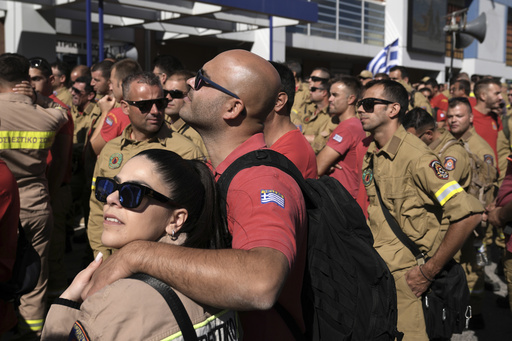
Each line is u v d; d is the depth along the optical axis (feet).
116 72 14.64
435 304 9.20
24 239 8.74
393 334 5.61
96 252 11.55
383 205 9.71
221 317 4.11
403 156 9.42
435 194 8.93
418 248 9.39
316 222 5.22
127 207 4.19
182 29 45.78
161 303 3.75
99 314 3.66
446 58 85.46
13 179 8.28
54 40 40.45
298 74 29.71
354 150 13.19
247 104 5.26
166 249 3.97
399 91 9.94
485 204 14.88
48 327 4.39
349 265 5.38
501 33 96.63
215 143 5.52
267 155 4.99
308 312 5.07
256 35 53.62
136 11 38.60
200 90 5.35
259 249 3.95
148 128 10.61
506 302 15.85
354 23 66.28
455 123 15.44
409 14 72.74
